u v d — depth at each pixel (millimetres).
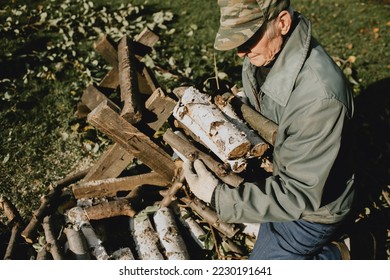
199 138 2588
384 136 3887
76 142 3658
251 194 2023
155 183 2959
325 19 5840
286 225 2258
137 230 2725
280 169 2080
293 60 1891
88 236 2623
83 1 5836
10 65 4523
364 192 3014
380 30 5578
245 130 2465
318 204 1935
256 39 1820
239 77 4461
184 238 2777
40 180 3354
